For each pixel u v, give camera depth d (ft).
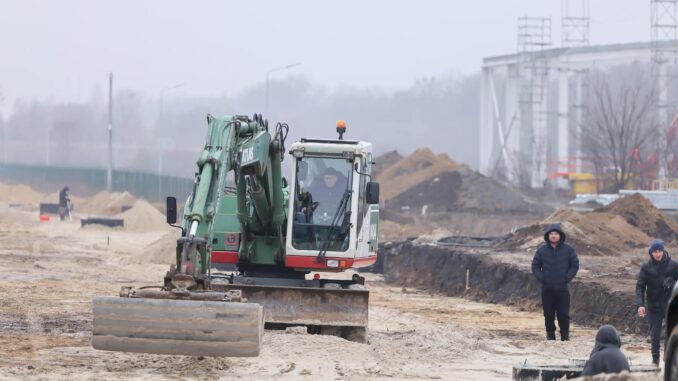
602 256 198.39
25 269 198.39
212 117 93.71
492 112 631.97
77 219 414.82
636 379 61.52
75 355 90.27
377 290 187.83
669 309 60.08
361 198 112.47
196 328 76.28
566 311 114.52
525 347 112.27
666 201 333.21
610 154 548.31
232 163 94.22
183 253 81.15
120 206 458.50
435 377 86.38
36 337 103.60
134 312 76.59
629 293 135.54
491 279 173.47
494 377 88.17
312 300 100.12
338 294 100.12
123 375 79.46
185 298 77.71
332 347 95.14
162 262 224.12
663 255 92.48
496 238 238.27
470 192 417.49
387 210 365.20
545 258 114.52
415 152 479.00
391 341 110.22
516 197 412.98
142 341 76.59
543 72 578.66
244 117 100.22
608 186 498.28
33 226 359.46
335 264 110.52
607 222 224.94
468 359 100.78
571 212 222.69
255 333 76.18
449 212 402.52
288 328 106.42
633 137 545.44
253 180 103.91
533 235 213.05
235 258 113.19
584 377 63.00
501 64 606.55
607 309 136.46
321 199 111.04
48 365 84.12
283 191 114.93
